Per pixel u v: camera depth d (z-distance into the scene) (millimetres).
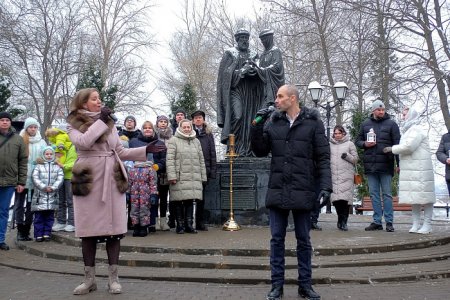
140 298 5590
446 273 6684
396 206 16453
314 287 6184
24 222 9203
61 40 29297
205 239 8422
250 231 9602
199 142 9648
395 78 19750
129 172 8953
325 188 5418
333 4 23938
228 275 6531
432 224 11344
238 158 10695
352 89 25766
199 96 32062
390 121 9766
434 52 19031
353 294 5805
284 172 5395
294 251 7426
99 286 6215
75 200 5754
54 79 29469
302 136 5441
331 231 9656
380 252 7711
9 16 26453
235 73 11281
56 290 5996
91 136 5660
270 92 11031
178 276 6516
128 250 7742
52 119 29812
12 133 8547
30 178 9164
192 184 9289
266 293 5867
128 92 32156
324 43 25688
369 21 22625
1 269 7344
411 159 9242
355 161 9969
